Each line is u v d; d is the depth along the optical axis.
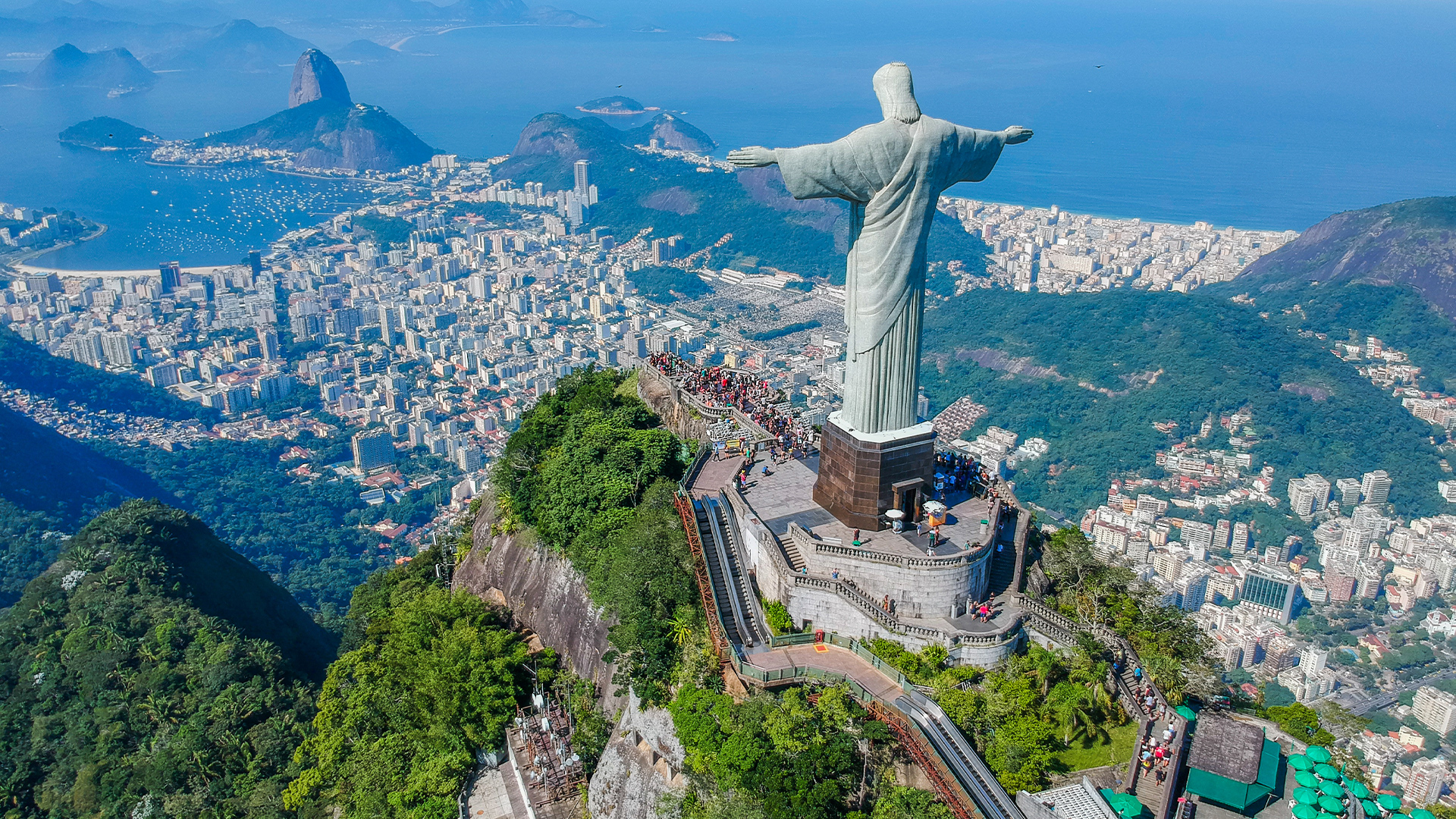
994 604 75.19
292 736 113.56
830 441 81.94
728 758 63.81
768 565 76.94
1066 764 63.72
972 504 84.88
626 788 74.88
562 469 99.88
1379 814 59.69
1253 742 60.41
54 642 140.62
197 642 134.75
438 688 88.25
